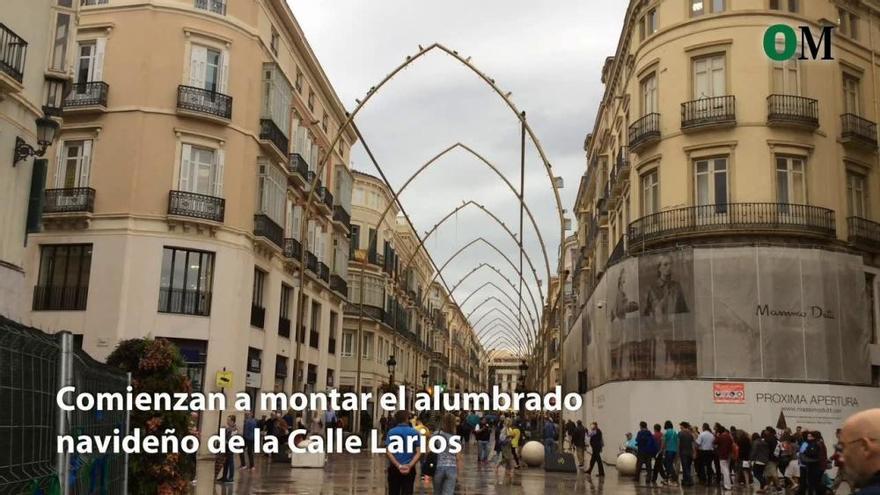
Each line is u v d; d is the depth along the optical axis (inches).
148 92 1230.9
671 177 1266.0
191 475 448.1
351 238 2452.0
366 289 2378.2
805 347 1155.3
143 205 1204.5
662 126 1290.6
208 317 1226.6
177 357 445.7
